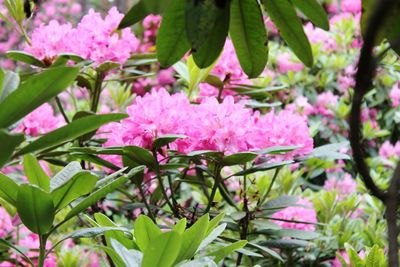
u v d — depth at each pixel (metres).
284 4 0.78
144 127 1.14
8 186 0.89
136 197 1.43
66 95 2.82
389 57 1.54
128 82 2.62
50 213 0.88
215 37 0.76
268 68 2.40
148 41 2.78
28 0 1.01
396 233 0.53
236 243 0.94
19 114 0.71
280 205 1.33
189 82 1.42
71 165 0.97
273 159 1.27
